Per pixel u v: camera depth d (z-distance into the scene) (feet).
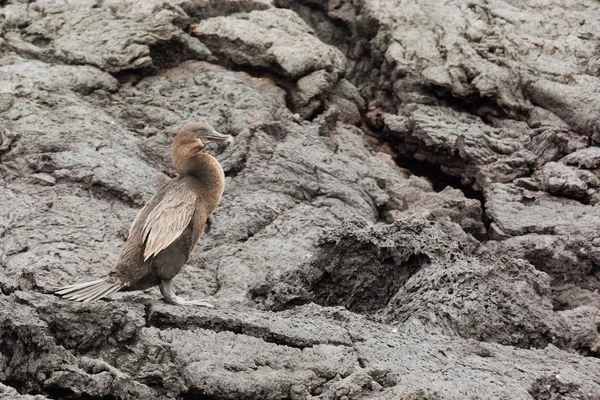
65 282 44.29
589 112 65.10
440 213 57.93
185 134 38.47
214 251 49.08
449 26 70.74
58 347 32.60
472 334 39.09
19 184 52.54
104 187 52.44
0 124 56.18
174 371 33.04
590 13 72.43
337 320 38.45
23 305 33.94
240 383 32.94
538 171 60.75
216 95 63.77
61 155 54.24
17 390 32.35
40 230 48.49
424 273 41.60
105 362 32.78
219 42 67.72
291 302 43.42
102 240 48.24
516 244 54.39
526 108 66.90
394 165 64.75
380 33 71.00
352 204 55.67
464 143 63.10
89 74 61.77
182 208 37.22
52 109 58.34
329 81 66.74
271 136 59.82
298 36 68.44
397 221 44.42
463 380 33.53
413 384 32.94
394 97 69.77
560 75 67.77
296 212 52.29
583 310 44.98
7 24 64.59
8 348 32.60
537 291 42.34
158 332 34.50
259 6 71.46
